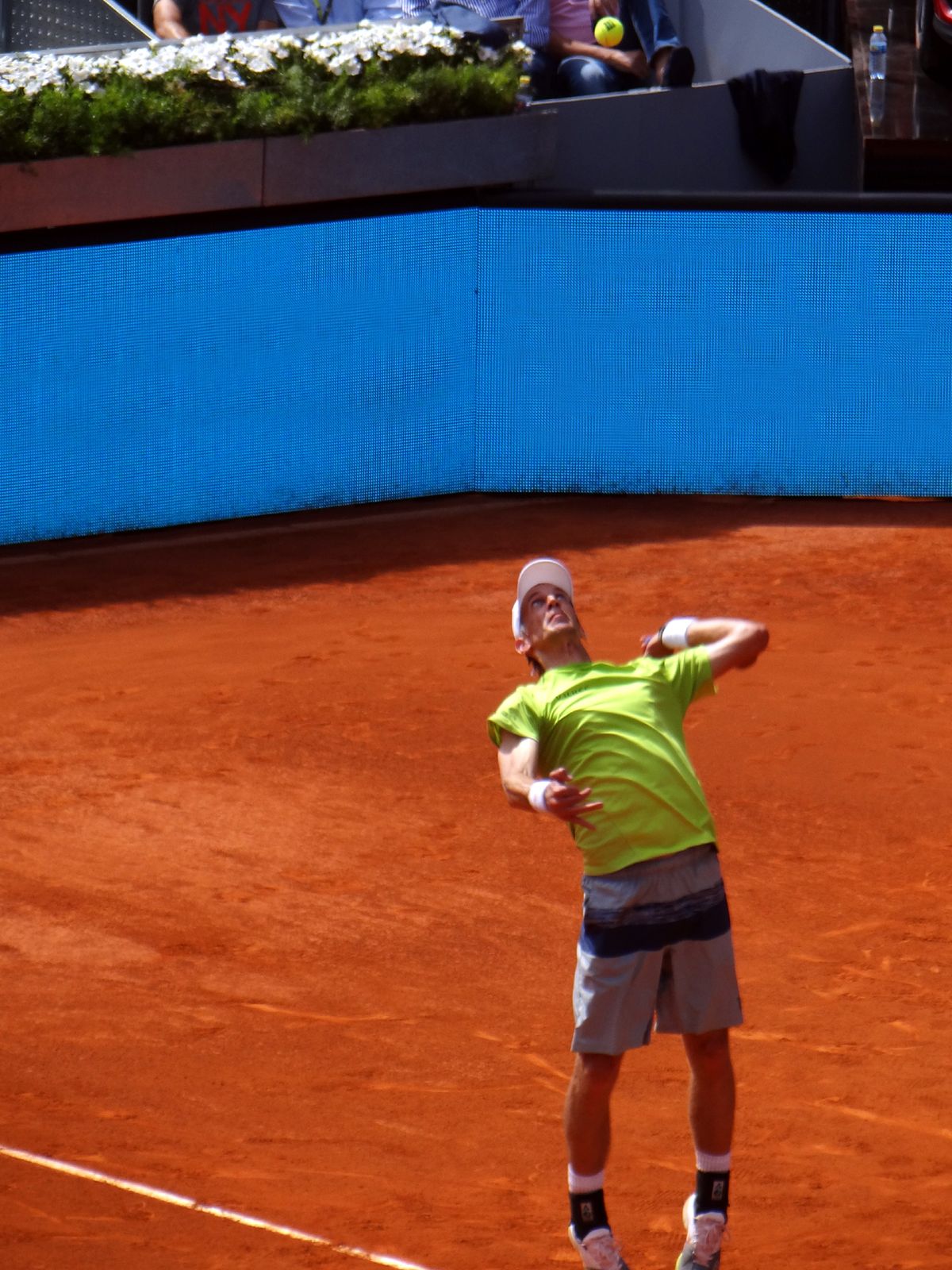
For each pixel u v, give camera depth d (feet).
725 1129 62.64
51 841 112.37
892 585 177.99
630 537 199.62
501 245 213.25
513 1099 78.74
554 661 66.95
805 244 210.79
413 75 207.72
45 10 220.84
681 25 269.03
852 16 284.20
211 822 115.55
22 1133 74.95
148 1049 83.82
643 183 236.63
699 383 216.13
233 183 196.54
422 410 215.51
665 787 62.39
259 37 209.05
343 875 106.63
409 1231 66.44
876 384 214.28
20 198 185.37
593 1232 61.16
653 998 62.13
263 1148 73.82
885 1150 73.31
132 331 196.03
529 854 110.01
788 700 140.56
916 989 90.48
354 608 171.42
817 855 109.70
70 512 197.88
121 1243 65.31
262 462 207.41
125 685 146.00
